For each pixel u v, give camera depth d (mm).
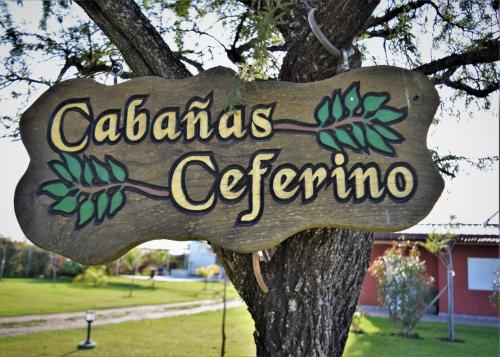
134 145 1926
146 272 36750
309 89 1835
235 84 1800
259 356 2162
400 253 11445
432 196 1654
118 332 9922
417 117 1723
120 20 2324
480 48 2980
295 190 1764
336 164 1753
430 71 3018
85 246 1874
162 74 2332
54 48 3699
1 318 11203
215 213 1805
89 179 1924
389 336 10031
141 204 1867
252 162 1816
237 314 14328
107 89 1993
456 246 15180
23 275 29422
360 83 1792
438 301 15539
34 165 1966
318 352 2080
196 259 43062
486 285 14742
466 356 7992
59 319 11633
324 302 2131
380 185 1701
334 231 2111
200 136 1882
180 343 8891
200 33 3795
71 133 1976
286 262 2125
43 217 1918
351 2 1916
